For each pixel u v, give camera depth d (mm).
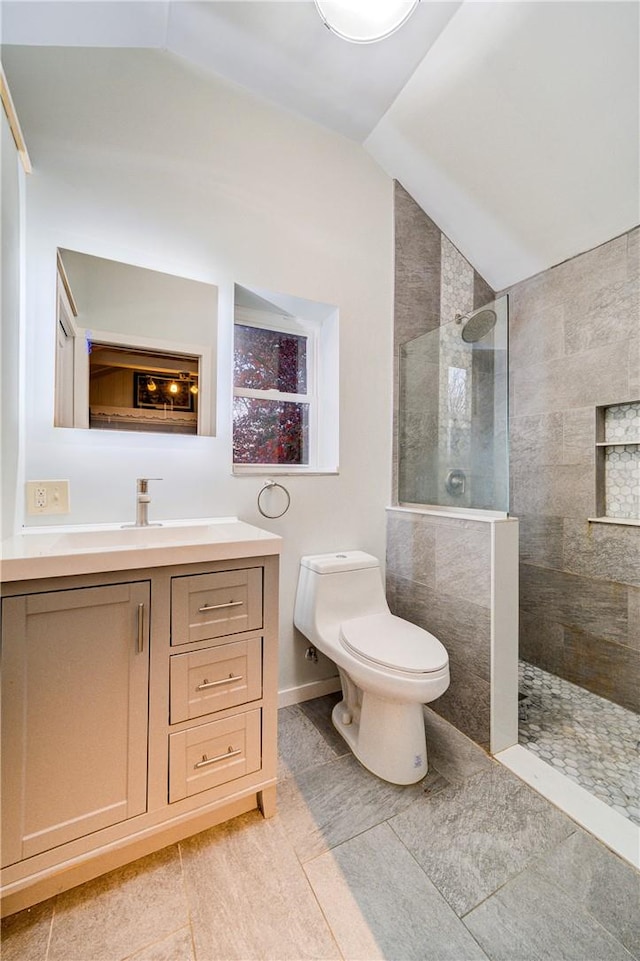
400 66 1588
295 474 1812
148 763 1036
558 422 2141
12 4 1136
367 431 2023
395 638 1472
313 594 1682
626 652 1852
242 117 1661
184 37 1455
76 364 1363
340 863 1071
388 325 2088
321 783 1353
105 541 1289
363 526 2018
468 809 1253
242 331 1873
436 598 1778
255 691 1186
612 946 890
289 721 1693
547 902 979
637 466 1901
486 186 1933
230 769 1148
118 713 998
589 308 1990
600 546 1960
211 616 1114
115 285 1424
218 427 1618
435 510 1904
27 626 899
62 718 937
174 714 1067
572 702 1895
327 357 1996
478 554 1575
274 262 1740
